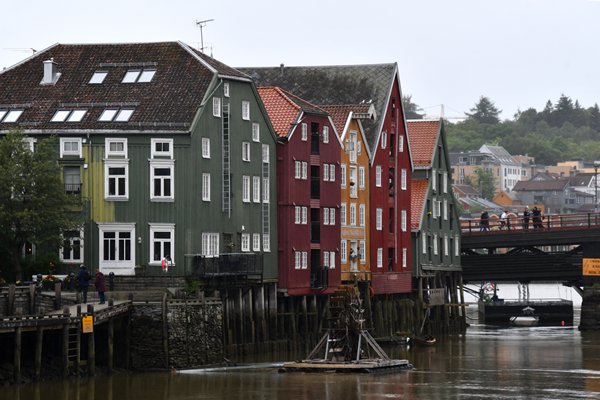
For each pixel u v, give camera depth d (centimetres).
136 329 9681
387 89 14512
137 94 10988
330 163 13050
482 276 16662
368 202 13988
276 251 12188
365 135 14212
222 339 10312
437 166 15900
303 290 12444
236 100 11531
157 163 10750
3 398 8288
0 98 11125
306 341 12325
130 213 10750
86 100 10988
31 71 11300
